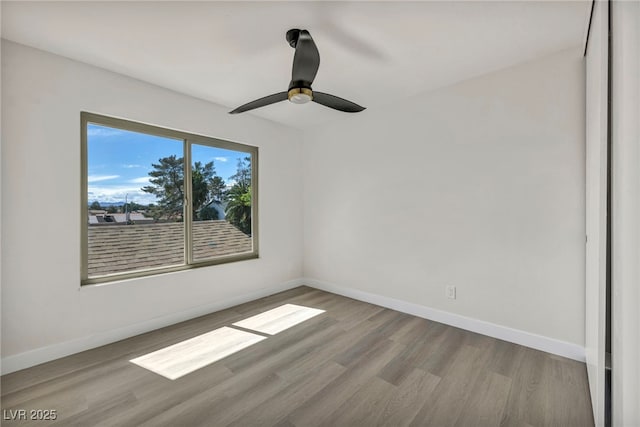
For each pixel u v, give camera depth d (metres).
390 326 2.59
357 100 2.90
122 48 1.99
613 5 1.16
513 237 2.25
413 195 2.84
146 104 2.49
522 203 2.20
